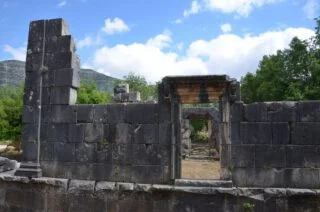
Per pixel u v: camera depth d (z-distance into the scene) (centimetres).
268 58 3831
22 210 1141
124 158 1088
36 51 1198
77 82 1203
